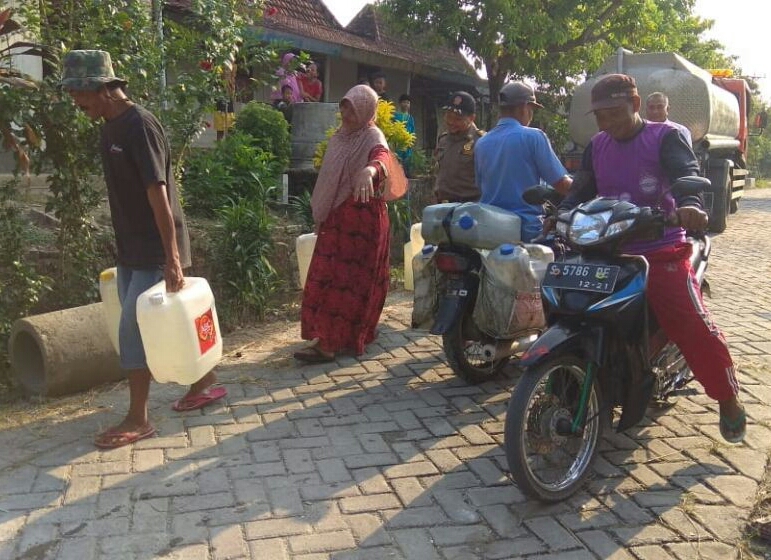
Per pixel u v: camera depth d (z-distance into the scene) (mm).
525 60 12422
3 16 4590
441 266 4355
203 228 6324
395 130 8078
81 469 3545
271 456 3688
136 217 3744
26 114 4508
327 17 14617
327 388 4652
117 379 4762
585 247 3197
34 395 4508
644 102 11500
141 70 5375
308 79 10500
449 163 5449
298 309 6523
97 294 5223
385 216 5215
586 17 12602
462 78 15086
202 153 7277
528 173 4402
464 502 3240
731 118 13328
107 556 2840
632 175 3461
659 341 3596
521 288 4141
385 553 2865
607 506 3199
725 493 3277
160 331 3695
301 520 3092
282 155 8141
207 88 6168
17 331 4508
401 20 12414
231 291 6129
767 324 5922
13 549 2887
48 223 5652
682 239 3467
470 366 4637
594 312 3115
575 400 3387
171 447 3789
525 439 3170
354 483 3410
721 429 3600
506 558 2834
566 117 14094
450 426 4051
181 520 3090
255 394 4543
